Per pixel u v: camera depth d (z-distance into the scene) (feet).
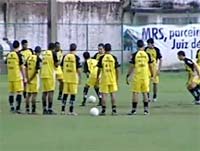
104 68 139.03
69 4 297.33
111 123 124.57
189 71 164.66
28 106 143.74
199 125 121.70
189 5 295.89
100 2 298.15
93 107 155.33
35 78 142.20
